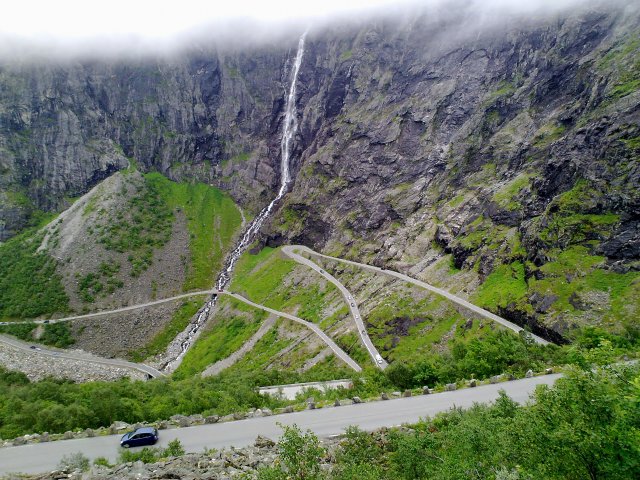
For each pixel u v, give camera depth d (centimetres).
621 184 10656
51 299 19512
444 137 18650
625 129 11412
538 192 12938
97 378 14888
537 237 11606
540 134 14975
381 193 19275
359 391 6050
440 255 14762
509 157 15575
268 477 2408
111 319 18950
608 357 2297
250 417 4884
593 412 2042
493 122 17200
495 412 3412
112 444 4509
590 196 11206
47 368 15212
